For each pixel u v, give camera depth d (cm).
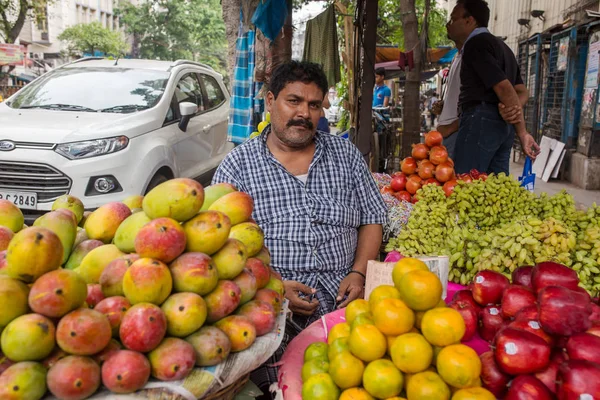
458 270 277
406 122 727
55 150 523
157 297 154
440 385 153
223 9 694
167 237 159
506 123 469
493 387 160
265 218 281
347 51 625
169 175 626
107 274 165
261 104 589
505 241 265
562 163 1010
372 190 306
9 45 2377
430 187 359
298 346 208
